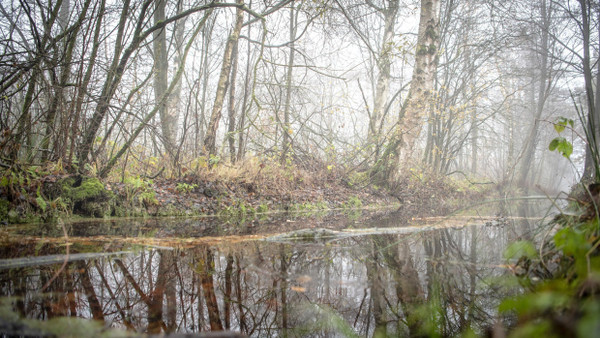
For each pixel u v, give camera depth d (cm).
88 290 185
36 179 471
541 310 106
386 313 160
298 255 278
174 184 696
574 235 140
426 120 1116
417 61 1097
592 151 228
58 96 487
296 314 162
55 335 124
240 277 217
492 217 594
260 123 1055
